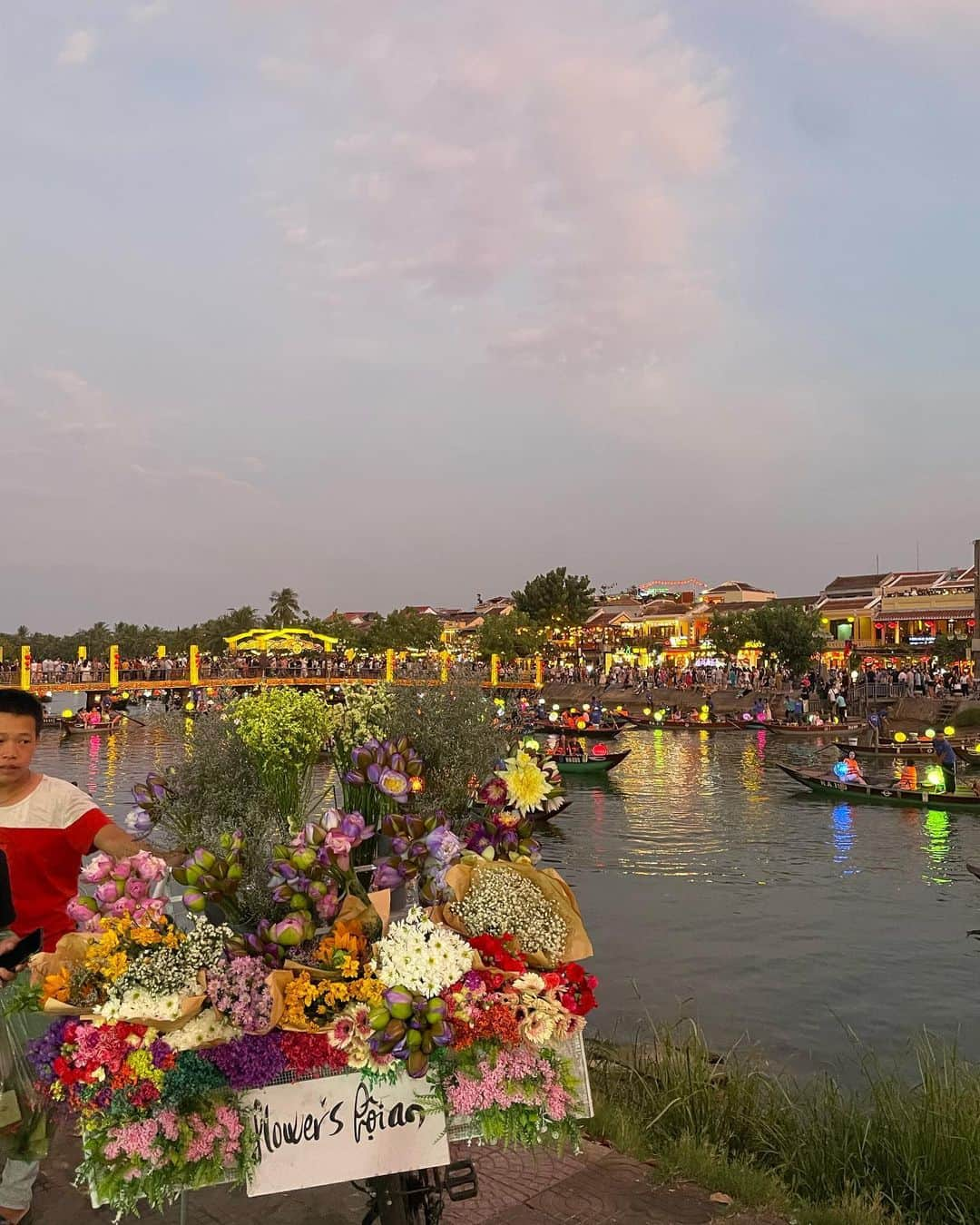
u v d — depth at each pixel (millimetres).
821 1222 4121
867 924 15266
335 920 3078
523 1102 2986
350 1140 2879
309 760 3705
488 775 3930
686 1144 4668
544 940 3168
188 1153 2717
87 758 43406
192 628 131250
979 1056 9758
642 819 25781
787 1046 10039
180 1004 2732
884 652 75062
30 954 3406
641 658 88188
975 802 25938
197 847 3471
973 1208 4598
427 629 91688
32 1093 3432
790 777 31938
